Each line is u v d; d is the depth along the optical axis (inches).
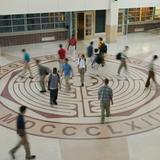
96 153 328.2
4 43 819.4
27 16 828.0
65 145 343.9
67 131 374.6
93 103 454.9
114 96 479.5
